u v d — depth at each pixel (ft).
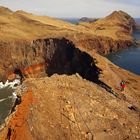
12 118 61.82
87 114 71.05
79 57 235.40
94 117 70.85
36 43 272.31
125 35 462.60
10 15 352.90
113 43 393.29
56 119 65.51
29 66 263.70
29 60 263.90
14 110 67.82
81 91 81.97
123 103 90.84
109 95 91.20
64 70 262.67
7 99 179.52
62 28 351.67
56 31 331.98
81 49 244.01
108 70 164.86
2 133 59.31
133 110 88.22
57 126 63.52
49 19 394.32
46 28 335.67
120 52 380.17
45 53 275.59
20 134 56.08
